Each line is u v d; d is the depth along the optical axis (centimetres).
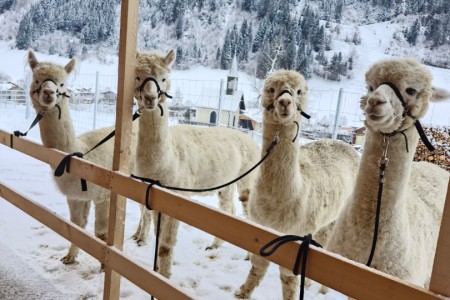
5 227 442
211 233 181
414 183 293
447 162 479
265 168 295
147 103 310
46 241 417
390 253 215
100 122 1196
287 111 273
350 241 226
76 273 355
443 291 116
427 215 261
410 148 216
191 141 416
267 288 372
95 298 313
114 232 244
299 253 146
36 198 558
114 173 239
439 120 774
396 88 208
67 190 356
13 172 696
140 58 329
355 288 134
